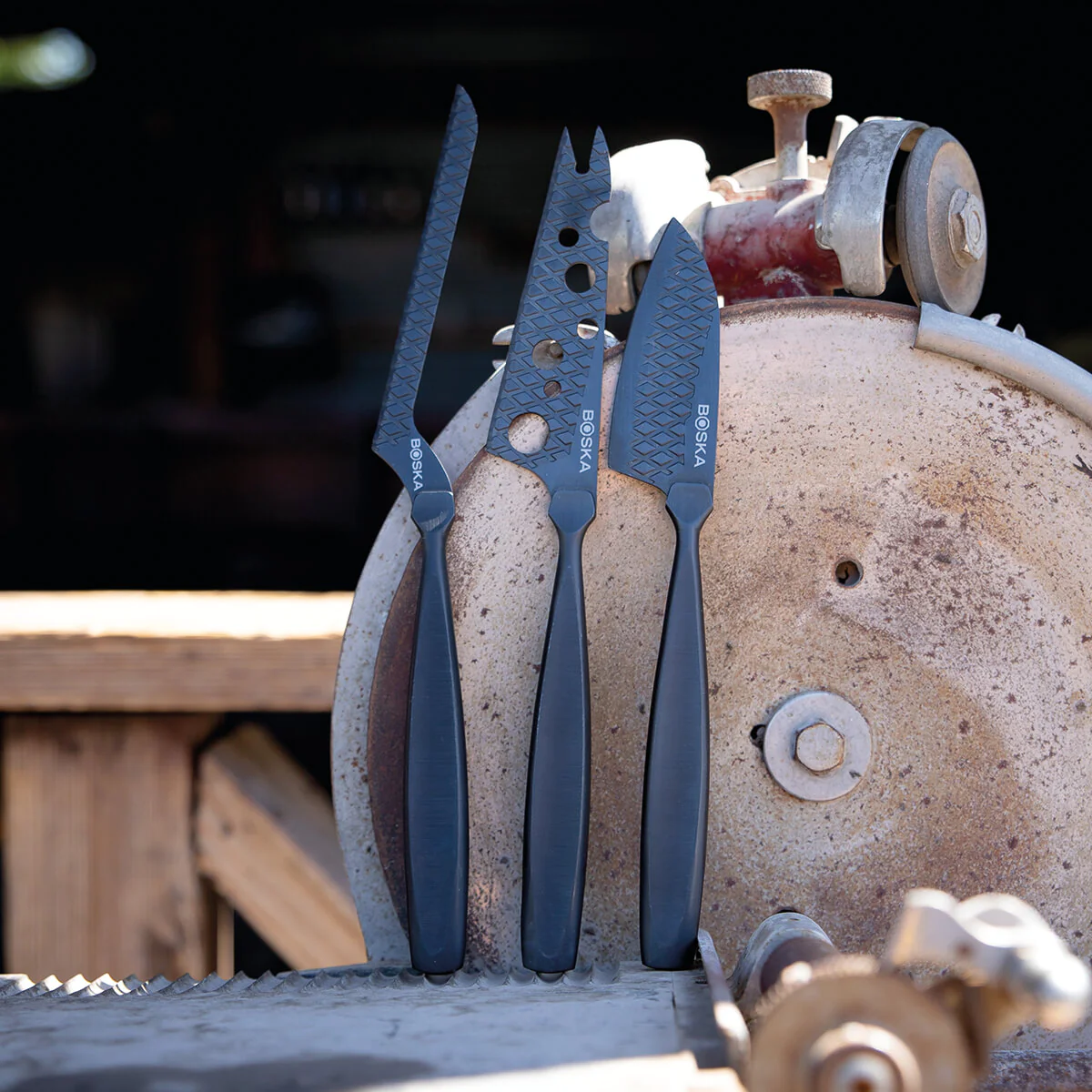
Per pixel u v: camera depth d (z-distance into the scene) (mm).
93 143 6477
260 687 993
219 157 6520
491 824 589
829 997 318
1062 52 5754
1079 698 584
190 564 4973
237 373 6605
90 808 1025
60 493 5094
